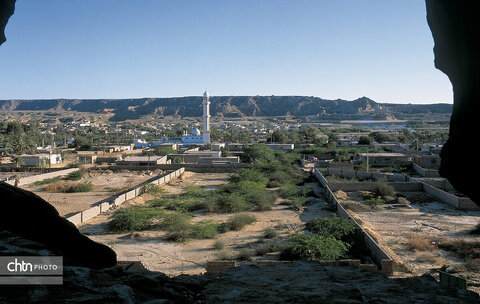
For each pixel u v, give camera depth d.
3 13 6.34
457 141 6.49
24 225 5.54
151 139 143.00
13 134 106.88
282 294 5.53
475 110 5.97
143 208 33.69
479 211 35.12
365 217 33.56
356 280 6.23
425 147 91.81
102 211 34.91
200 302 5.40
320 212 34.97
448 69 6.64
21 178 50.66
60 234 5.87
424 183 43.50
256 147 76.62
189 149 95.62
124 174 60.53
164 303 4.79
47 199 41.62
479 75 5.75
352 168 62.12
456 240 25.66
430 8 6.72
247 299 5.35
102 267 6.33
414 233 28.20
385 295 5.49
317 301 5.27
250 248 24.70
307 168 67.25
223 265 18.95
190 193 43.09
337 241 22.66
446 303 5.19
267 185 50.19
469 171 6.28
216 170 62.81
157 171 62.19
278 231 28.64
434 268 20.84
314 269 6.89
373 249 22.42
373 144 102.56
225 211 35.56
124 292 4.66
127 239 26.91
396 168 63.84
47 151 89.25
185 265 21.75
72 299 4.11
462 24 5.96
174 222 28.72
